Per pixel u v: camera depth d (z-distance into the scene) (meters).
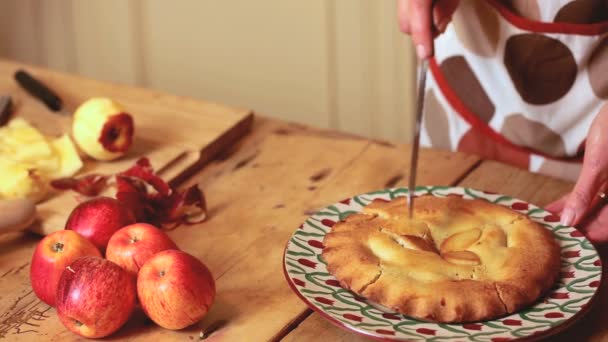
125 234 0.92
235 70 2.70
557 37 1.26
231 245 1.06
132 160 1.26
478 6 1.30
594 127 1.04
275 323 0.91
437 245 0.97
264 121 1.43
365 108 2.57
